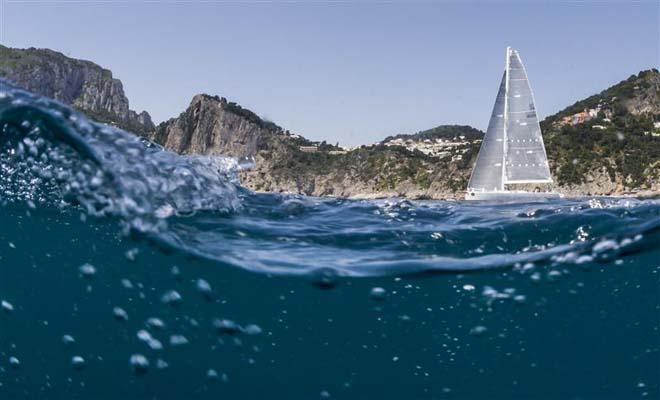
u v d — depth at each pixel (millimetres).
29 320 11016
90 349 10859
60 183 7184
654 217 7734
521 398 12297
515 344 11156
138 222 7230
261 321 10172
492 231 8039
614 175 77375
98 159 6613
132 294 9719
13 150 6953
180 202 7277
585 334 10828
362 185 112750
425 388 12438
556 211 8680
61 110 6566
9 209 8461
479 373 12094
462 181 98312
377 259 7637
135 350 10680
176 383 10977
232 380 11375
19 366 11297
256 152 117625
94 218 7574
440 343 11195
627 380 11984
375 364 12047
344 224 8398
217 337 10414
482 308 9539
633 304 9672
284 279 8086
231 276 8305
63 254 9305
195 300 9422
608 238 7602
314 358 11633
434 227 8266
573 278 8445
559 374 11969
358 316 10148
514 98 36750
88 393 11203
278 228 7949
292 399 12055
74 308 10539
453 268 7562
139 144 7125
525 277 8172
